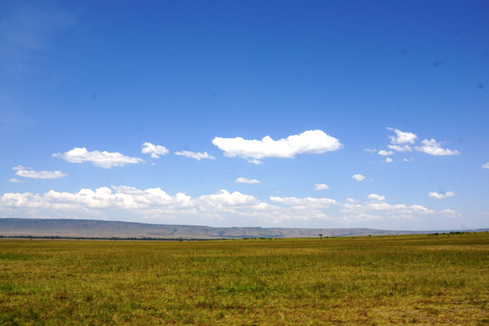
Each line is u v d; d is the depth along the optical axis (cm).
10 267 3388
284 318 1376
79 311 1488
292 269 3077
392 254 4669
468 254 4359
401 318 1351
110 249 7750
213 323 1316
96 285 2195
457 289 1916
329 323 1300
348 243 10256
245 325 1284
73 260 4200
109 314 1444
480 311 1430
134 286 2148
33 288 2070
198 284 2208
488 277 2338
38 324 1306
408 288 1959
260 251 6412
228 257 4703
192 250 7188
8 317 1374
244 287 2062
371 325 1266
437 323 1273
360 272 2795
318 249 6831
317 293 1866
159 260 4191
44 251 6475
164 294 1877
